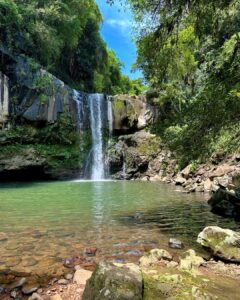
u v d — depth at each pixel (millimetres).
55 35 33781
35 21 31406
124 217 10461
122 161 30844
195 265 5770
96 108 32438
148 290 3998
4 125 25422
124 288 3775
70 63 41531
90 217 10383
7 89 25469
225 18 9742
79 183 24844
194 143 8719
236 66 8461
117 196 16109
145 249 6887
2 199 14742
